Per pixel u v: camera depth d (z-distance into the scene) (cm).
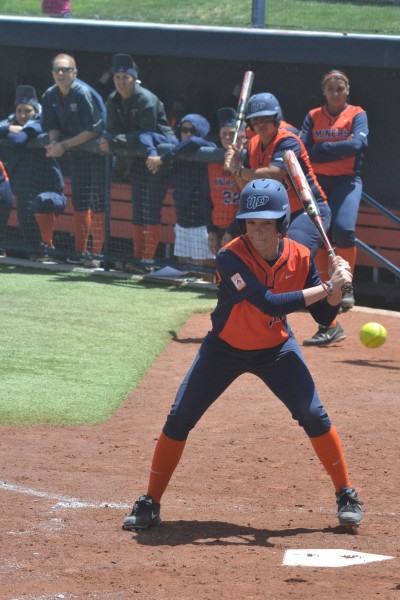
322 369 2902
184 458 2131
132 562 1479
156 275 4047
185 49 4222
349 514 1627
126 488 1903
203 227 3966
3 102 4847
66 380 2711
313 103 4141
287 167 1688
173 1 5044
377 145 4016
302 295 1523
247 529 1664
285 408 2536
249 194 1516
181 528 1667
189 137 3828
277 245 1554
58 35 4503
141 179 4041
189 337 3234
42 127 4191
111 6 5025
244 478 2002
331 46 3931
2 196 4381
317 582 1362
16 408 2456
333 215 3419
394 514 1758
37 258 4400
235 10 4831
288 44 4009
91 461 2092
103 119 4128
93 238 4225
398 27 4475
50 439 2245
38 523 1677
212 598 1305
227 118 3725
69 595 1334
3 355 2936
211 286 3941
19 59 4766
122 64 3919
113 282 4038
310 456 2155
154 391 2666
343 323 3472
